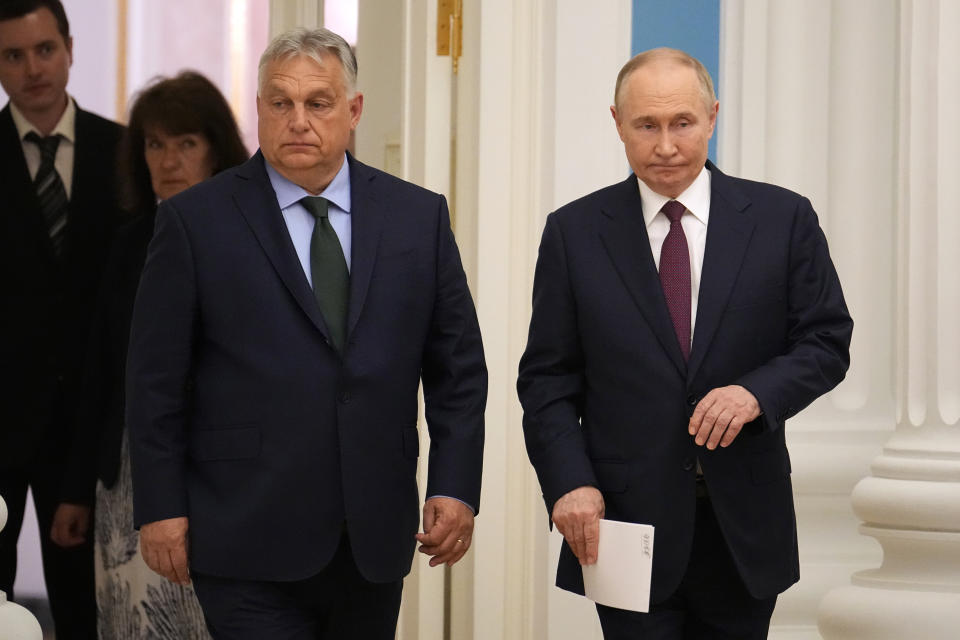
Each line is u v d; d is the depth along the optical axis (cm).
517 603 1288
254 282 796
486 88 1300
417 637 1348
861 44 1309
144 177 1530
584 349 826
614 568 775
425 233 836
